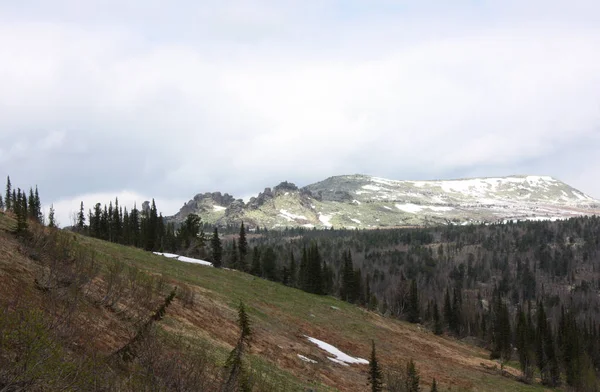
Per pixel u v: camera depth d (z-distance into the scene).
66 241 32.34
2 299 17.77
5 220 37.69
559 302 183.88
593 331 122.12
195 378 16.84
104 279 30.02
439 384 54.41
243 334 24.59
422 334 97.19
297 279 125.00
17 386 12.15
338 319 77.19
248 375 22.05
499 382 66.56
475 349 104.19
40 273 24.34
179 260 82.94
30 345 12.84
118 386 15.10
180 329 31.33
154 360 16.75
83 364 14.37
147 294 30.42
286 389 29.47
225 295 58.59
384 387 38.16
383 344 70.12
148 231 103.19
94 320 21.95
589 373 80.06
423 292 178.38
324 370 42.44
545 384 79.06
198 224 118.75
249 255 155.12
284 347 44.66
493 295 176.62
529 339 93.56
